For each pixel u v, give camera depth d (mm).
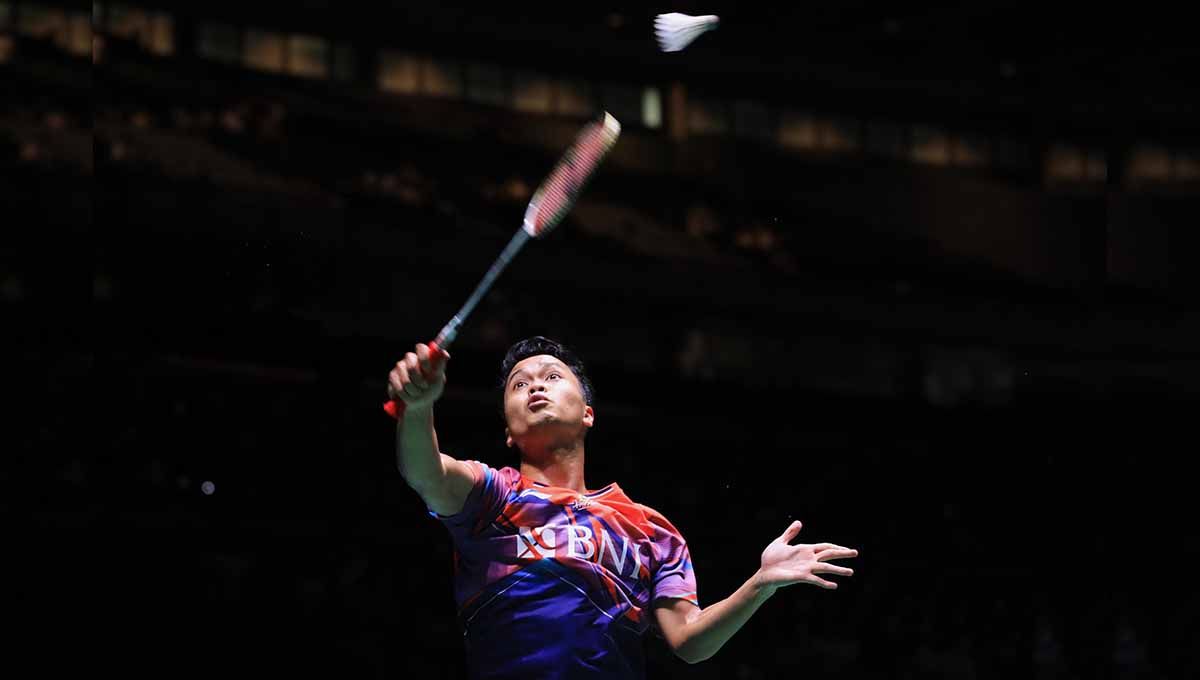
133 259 34625
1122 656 34906
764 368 44656
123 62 36906
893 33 42625
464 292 40031
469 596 8781
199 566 29281
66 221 34250
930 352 46594
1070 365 46781
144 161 35969
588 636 8641
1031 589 36844
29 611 27500
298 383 34156
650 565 9172
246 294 35562
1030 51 42625
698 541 35656
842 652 32438
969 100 44875
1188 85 43312
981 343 46875
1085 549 38938
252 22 38844
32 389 30859
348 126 39875
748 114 46031
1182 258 46438
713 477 39125
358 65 40719
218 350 34281
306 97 39625
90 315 33094
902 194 47906
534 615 8609
